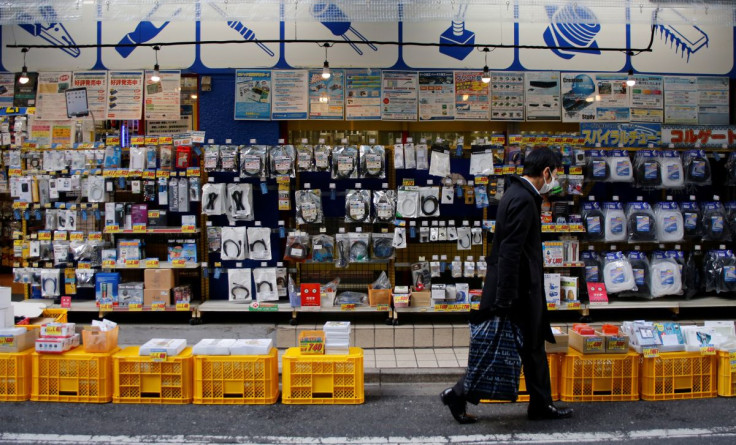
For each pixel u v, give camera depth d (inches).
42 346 182.7
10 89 272.1
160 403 182.7
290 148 259.1
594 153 265.3
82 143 267.3
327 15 234.5
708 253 271.6
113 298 254.5
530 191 158.7
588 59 277.0
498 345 158.4
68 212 264.7
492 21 237.6
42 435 156.5
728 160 273.6
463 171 277.1
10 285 296.5
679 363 186.7
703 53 282.0
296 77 269.1
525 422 167.5
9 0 226.8
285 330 247.0
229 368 183.3
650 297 267.3
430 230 260.2
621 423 165.6
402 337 245.0
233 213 260.5
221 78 270.1
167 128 274.5
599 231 260.2
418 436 157.8
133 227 256.7
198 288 275.9
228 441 154.0
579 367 184.7
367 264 278.4
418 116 271.6
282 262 266.4
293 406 182.2
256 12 233.0
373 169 258.5
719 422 165.9
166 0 228.4
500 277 151.1
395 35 272.7
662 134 278.8
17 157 266.2
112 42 270.8
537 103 274.4
